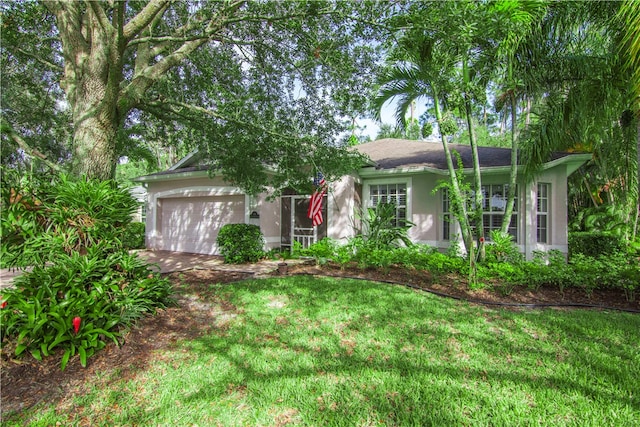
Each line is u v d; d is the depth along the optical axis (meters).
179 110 6.98
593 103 7.42
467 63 7.06
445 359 3.62
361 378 3.23
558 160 8.75
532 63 7.41
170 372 3.33
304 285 6.62
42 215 3.95
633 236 10.38
